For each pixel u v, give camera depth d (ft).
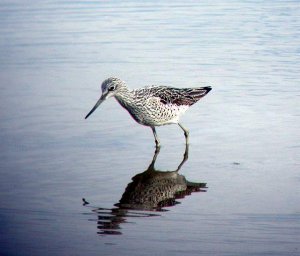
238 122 56.13
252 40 77.66
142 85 63.87
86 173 47.42
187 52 73.82
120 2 96.22
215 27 83.10
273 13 88.94
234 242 37.86
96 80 66.44
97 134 54.90
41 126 56.39
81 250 37.29
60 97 62.80
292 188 44.47
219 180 46.14
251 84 64.18
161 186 45.29
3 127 55.98
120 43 77.56
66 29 82.84
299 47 74.69
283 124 55.26
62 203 42.86
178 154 50.83
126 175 47.09
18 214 41.39
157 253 36.81
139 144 53.01
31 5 94.43
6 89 64.49
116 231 39.40
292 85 63.67
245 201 42.80
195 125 56.18
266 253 36.60
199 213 41.45
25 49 75.87
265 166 48.03
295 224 39.70
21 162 49.21
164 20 86.43
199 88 56.13
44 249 37.35
